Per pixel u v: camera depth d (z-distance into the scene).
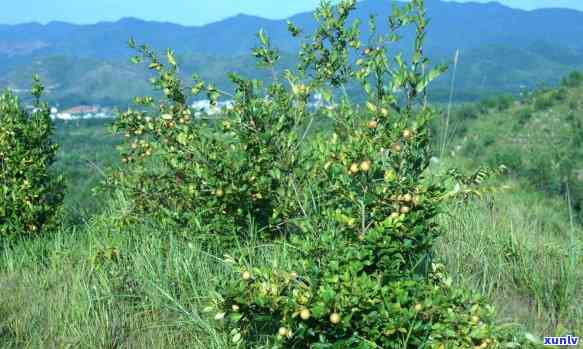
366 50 4.21
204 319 3.88
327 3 4.91
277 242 4.30
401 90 3.44
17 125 6.09
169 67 4.83
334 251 3.12
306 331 3.00
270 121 4.39
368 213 3.24
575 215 10.35
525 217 6.82
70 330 3.96
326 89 4.05
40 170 6.10
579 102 32.94
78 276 4.55
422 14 3.43
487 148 28.81
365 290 2.86
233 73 4.32
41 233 6.06
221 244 4.56
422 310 2.98
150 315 4.13
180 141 4.56
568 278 4.18
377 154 3.39
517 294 4.35
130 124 5.02
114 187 5.58
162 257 4.66
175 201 4.91
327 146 3.80
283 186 4.40
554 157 23.09
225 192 4.40
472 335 2.93
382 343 2.98
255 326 3.62
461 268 4.54
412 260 3.30
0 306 4.39
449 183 3.67
